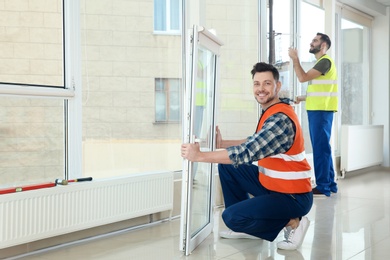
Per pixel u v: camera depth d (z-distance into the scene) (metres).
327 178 6.46
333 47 7.34
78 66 4.10
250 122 5.95
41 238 3.59
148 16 4.72
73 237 4.04
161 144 4.91
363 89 9.66
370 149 9.06
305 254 3.75
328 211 5.45
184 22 5.09
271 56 6.16
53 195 3.65
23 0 3.74
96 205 3.99
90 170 4.28
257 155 3.43
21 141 3.76
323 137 6.42
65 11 4.01
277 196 3.72
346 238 4.25
